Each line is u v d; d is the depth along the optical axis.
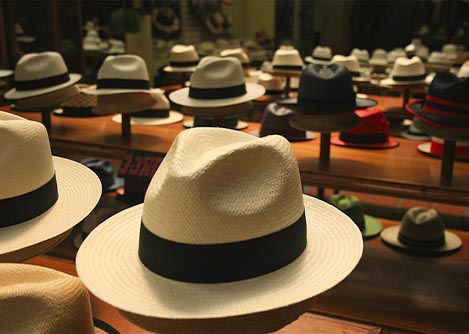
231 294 0.93
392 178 2.20
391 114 3.75
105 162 2.86
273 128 2.82
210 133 1.10
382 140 2.78
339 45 4.36
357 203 2.71
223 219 0.94
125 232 1.14
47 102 2.68
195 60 4.14
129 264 1.02
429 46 4.23
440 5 4.05
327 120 2.33
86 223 2.25
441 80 2.19
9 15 3.47
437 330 1.90
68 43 3.69
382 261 2.43
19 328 0.99
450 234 2.70
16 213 1.28
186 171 0.95
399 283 2.24
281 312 0.95
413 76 3.93
